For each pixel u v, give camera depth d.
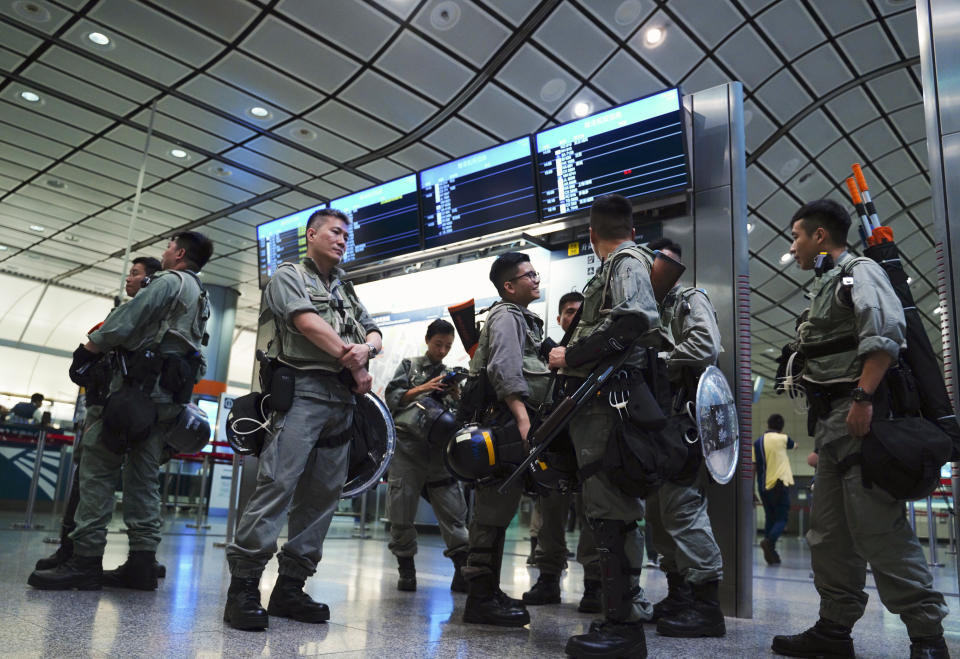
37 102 9.34
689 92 9.11
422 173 5.47
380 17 7.77
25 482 9.12
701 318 2.98
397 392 3.94
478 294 5.38
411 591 3.62
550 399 2.85
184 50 8.19
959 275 3.00
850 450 2.24
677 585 3.10
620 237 2.42
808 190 11.59
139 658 1.80
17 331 19.25
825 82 9.27
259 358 2.83
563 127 4.58
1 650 1.80
